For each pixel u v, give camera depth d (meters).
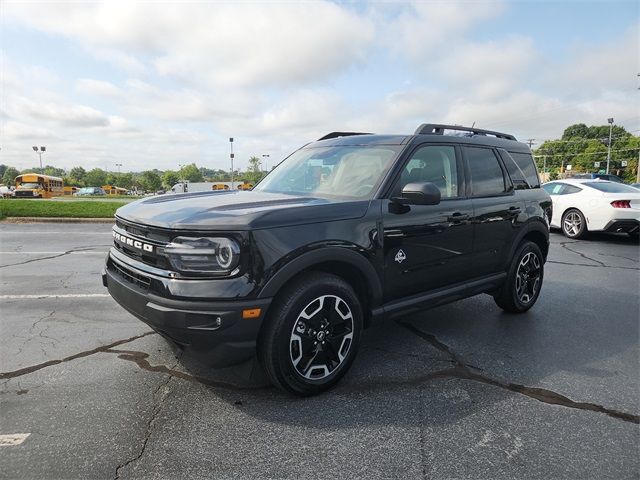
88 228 12.12
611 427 2.63
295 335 2.80
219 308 2.55
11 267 6.79
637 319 4.66
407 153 3.56
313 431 2.54
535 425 2.64
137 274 2.84
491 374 3.31
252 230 2.61
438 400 2.92
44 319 4.34
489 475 2.20
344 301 3.01
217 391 2.96
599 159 98.38
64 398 2.84
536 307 5.08
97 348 3.62
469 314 4.78
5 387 2.97
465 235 3.89
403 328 4.30
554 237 10.90
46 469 2.17
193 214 2.74
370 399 2.91
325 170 3.85
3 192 49.62
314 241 2.81
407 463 2.28
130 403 2.79
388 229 3.25
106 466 2.21
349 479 2.16
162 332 2.73
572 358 3.63
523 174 4.84
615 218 9.73
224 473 2.19
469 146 4.17
